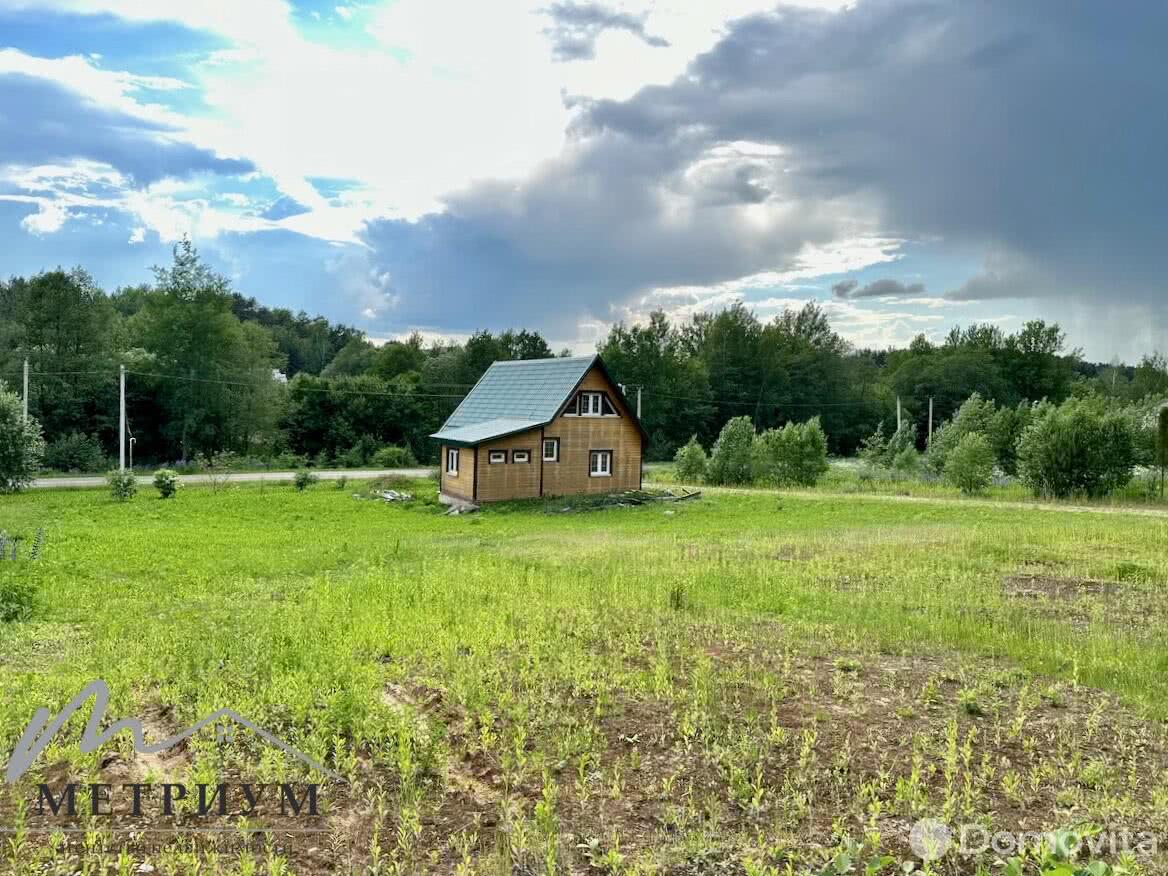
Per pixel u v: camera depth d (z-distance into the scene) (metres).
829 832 6.06
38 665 10.21
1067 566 18.36
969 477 40.53
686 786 6.80
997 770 7.18
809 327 98.62
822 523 28.78
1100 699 9.20
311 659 9.97
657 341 90.12
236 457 58.47
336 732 7.71
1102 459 36.75
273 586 16.16
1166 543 21.44
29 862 5.52
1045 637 11.95
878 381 105.25
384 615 12.52
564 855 5.70
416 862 5.61
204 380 58.88
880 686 9.49
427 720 8.09
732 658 10.60
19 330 57.19
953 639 11.80
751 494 39.91
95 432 56.56
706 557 19.59
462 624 12.01
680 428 90.19
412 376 79.38
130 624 12.09
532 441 37.28
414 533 27.72
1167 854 5.81
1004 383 95.94
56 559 18.52
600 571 17.23
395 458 64.75
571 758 7.30
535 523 30.88
